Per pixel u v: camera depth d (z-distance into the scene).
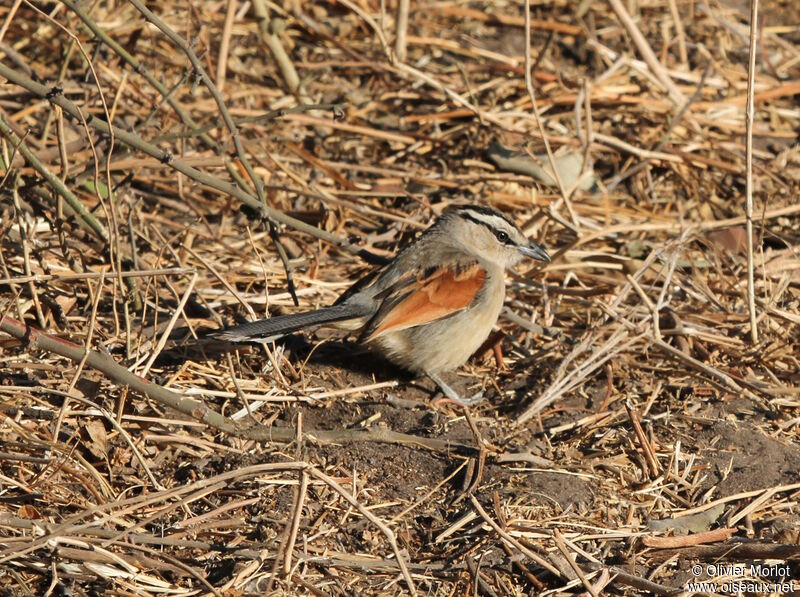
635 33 16.05
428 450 9.85
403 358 10.98
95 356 9.25
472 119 16.05
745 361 11.41
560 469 9.61
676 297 12.61
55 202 11.28
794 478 9.59
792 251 13.27
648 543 8.62
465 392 11.12
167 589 7.89
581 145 14.92
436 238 11.54
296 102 15.70
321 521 8.78
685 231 12.40
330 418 10.45
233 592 7.81
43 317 10.52
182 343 10.66
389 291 10.84
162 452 9.55
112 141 9.73
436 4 19.08
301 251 13.26
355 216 14.02
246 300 11.85
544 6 19.44
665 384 11.06
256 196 12.23
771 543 8.45
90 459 9.27
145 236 11.87
